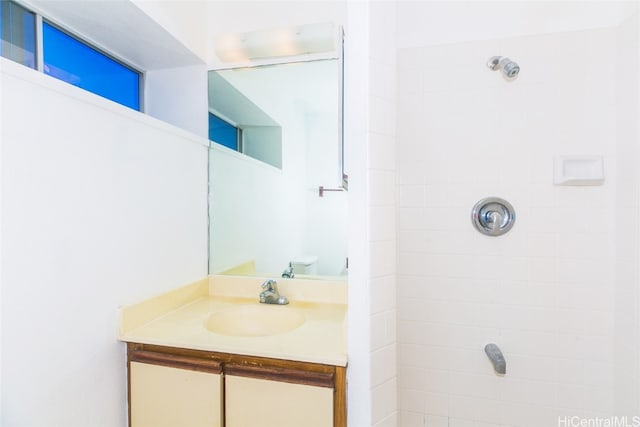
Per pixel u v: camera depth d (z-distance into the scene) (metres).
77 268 0.92
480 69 1.42
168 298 1.30
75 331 0.92
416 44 1.48
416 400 1.49
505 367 1.28
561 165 1.32
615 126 1.29
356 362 0.95
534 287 1.38
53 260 0.85
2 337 0.75
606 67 1.30
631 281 1.21
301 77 1.60
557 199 1.35
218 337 1.08
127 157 1.10
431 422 1.48
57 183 0.86
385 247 0.99
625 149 1.24
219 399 1.01
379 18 0.99
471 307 1.44
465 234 1.44
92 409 0.97
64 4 1.15
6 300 0.75
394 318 1.02
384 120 1.00
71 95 0.90
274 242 1.62
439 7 1.46
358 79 0.96
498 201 1.40
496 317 1.41
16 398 0.77
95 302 0.98
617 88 1.28
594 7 1.31
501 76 1.40
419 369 1.49
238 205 1.65
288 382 0.97
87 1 1.13
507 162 1.40
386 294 0.99
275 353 0.97
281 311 1.38
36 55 1.17
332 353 0.96
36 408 0.82
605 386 1.32
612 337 1.30
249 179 1.65
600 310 1.32
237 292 1.58
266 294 1.46
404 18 1.49
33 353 0.81
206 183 1.61
